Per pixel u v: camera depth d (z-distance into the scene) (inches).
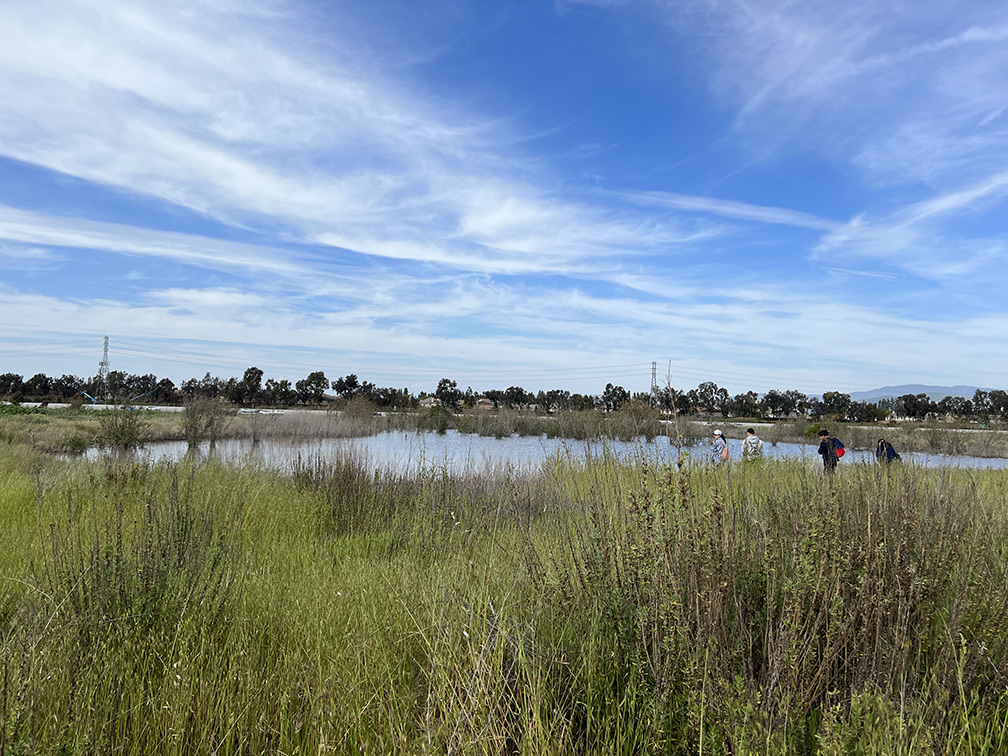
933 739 80.9
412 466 402.3
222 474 375.2
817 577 100.9
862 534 123.0
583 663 107.6
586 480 166.6
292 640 129.6
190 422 924.6
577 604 125.0
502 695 95.0
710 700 85.5
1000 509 176.6
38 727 87.0
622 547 121.2
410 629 133.2
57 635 114.1
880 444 196.5
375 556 221.1
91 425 1230.9
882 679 94.1
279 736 97.7
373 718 100.3
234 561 180.1
